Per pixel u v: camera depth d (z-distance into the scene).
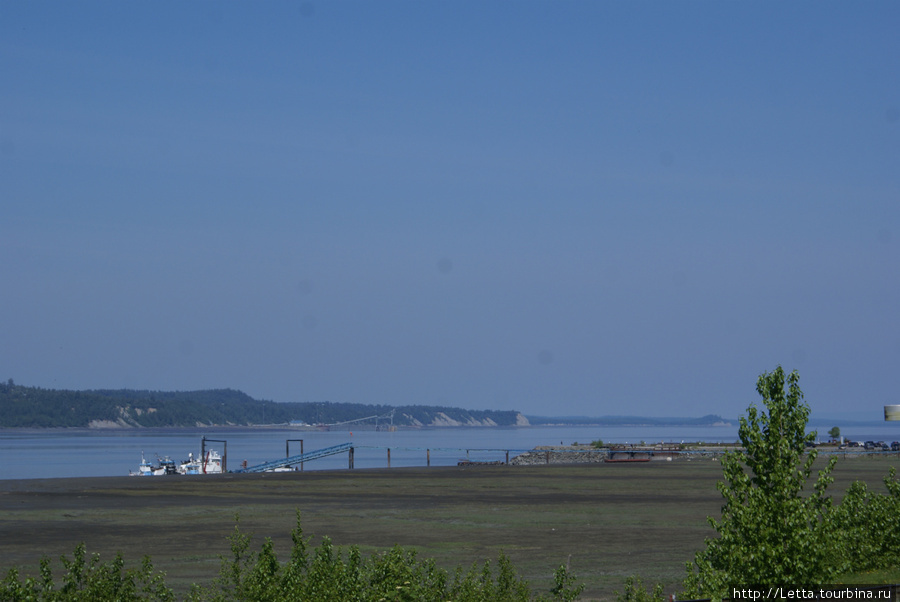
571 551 41.66
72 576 20.56
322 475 110.00
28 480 98.94
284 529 51.19
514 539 46.28
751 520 18.03
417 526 52.31
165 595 21.34
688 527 51.53
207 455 148.88
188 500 72.25
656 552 41.34
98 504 68.69
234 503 69.19
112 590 20.41
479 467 129.62
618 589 31.45
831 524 18.64
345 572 21.00
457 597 20.70
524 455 168.00
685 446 187.75
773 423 18.81
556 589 25.45
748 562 17.88
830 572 18.25
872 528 24.30
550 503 68.00
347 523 54.28
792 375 18.98
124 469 162.62
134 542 45.56
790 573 17.73
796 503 17.92
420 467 130.62
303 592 20.25
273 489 85.31
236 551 25.61
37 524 54.38
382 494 78.25
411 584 20.66
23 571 36.31
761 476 18.92
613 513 59.94
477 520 55.78
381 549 42.00
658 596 21.77
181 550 42.38
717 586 17.31
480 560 38.78
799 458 18.70
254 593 20.86
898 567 22.89
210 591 25.14
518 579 33.00
